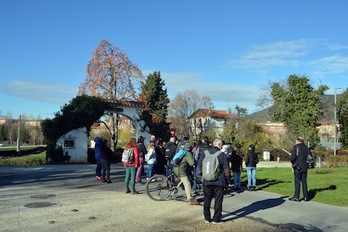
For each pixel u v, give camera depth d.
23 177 16.31
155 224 7.87
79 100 28.11
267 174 20.09
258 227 7.88
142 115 31.62
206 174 8.12
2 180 15.09
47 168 21.66
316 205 10.52
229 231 7.49
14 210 8.90
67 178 16.05
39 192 11.81
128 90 36.69
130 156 11.85
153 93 54.19
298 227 7.97
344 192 12.85
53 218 8.16
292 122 46.62
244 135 43.62
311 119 46.53
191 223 8.06
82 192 11.99
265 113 51.16
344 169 23.67
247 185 14.69
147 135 31.92
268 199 11.54
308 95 46.78
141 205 9.92
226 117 72.44
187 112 68.69
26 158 26.36
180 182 11.02
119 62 36.34
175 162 10.34
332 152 42.16
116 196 11.28
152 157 13.81
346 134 49.28
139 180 14.38
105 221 8.00
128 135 54.03
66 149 27.23
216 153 8.23
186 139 12.82
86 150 28.02
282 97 48.03
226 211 9.55
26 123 86.25
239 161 14.03
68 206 9.53
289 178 17.84
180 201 10.70
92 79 35.91
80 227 7.43
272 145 45.78
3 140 85.81
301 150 11.29
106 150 14.71
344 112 49.56
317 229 7.83
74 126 27.31
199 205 10.08
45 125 26.78
